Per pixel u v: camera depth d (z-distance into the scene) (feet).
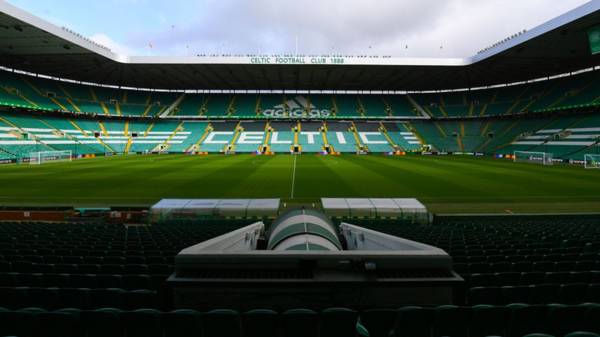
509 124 230.89
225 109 262.47
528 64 193.47
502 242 33.24
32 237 37.60
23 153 169.99
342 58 195.72
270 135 244.83
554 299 16.22
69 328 11.69
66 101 221.05
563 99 205.05
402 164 157.69
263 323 10.34
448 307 10.83
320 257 10.61
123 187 95.35
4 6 125.29
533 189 94.12
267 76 228.02
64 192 88.43
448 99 266.77
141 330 11.33
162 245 31.94
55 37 149.79
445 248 30.04
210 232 41.01
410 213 61.57
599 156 150.10
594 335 9.29
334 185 99.81
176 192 89.10
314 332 10.43
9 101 188.03
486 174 123.34
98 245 31.63
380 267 10.74
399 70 210.18
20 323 11.75
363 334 10.69
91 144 209.97
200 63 193.57
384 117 258.37
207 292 10.75
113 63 192.03
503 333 12.07
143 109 252.21
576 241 32.94
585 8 122.21
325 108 266.36
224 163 159.22
